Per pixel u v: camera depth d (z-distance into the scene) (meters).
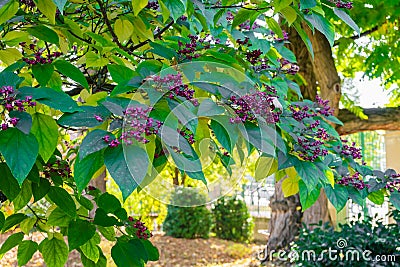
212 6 2.10
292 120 2.01
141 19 2.12
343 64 8.55
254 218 13.64
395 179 2.10
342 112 7.35
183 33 2.40
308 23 1.91
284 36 2.30
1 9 1.61
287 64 2.32
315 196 1.97
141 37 2.30
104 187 4.35
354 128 7.29
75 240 1.92
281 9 1.82
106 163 1.22
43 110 2.40
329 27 1.84
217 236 12.97
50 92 1.35
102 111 1.37
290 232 8.46
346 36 7.86
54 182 2.05
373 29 7.66
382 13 6.70
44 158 1.38
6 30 1.98
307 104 2.27
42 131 1.39
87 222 2.00
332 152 2.23
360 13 6.71
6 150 1.21
